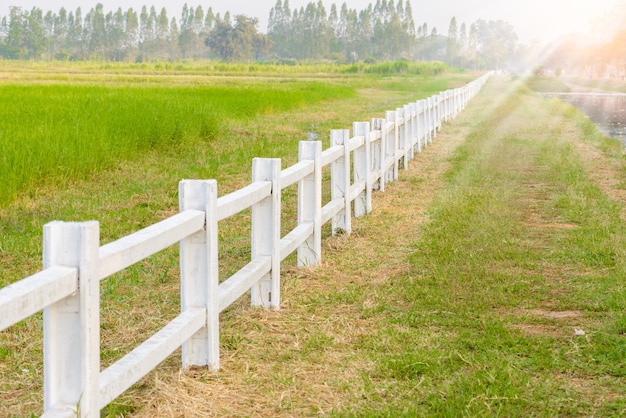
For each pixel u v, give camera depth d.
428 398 4.56
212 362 4.96
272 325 5.91
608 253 8.03
